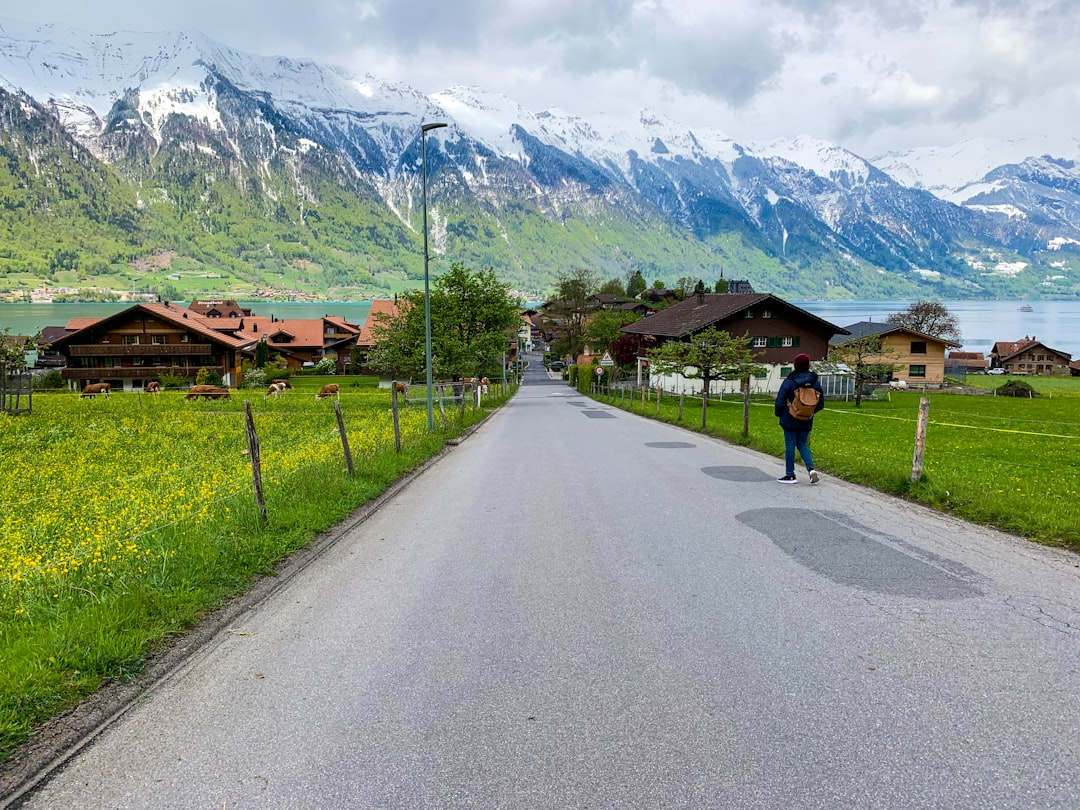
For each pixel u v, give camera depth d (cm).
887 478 975
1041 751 305
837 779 288
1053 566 590
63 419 2623
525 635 455
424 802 283
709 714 344
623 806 274
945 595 515
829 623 461
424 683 391
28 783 306
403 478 1185
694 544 673
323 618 505
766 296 5025
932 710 343
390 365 4303
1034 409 3816
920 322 8719
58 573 551
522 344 15525
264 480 995
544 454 1491
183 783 303
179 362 7044
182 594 532
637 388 5009
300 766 312
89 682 393
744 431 1652
